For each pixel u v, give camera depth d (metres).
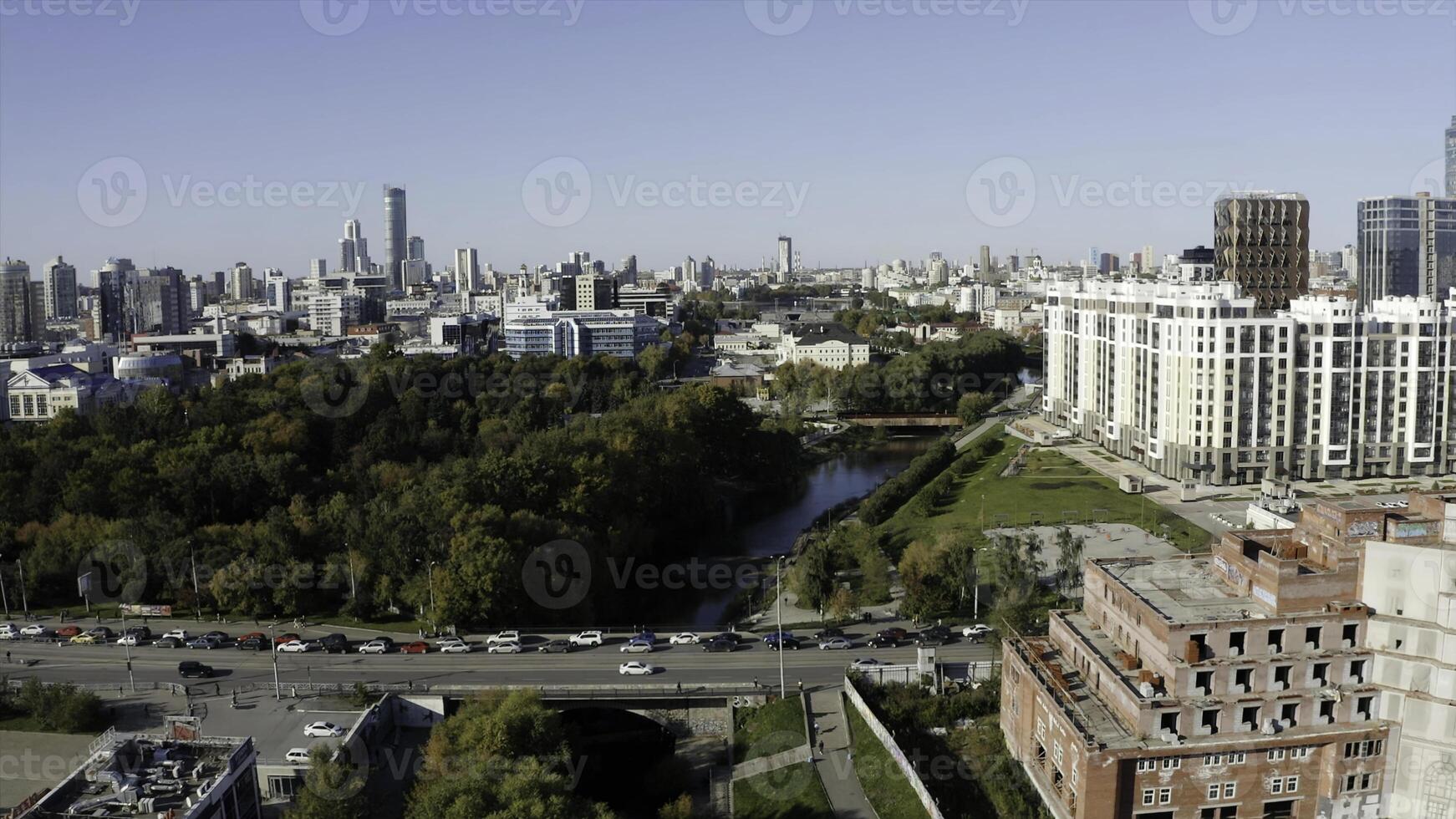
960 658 195.12
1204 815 141.25
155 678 193.38
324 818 148.38
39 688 177.75
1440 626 139.25
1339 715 143.12
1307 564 148.25
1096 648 158.38
